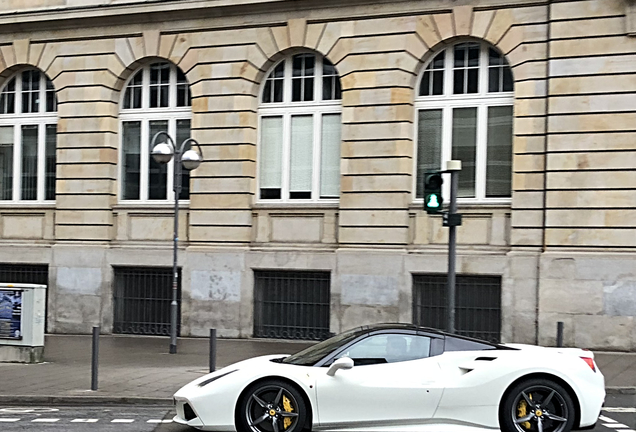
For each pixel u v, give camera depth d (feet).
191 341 69.00
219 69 71.97
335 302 67.62
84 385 46.37
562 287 61.05
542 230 62.54
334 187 70.18
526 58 63.10
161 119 75.51
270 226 71.05
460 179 66.80
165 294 74.23
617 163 60.23
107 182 75.56
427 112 67.67
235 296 70.64
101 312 75.05
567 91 61.52
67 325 75.92
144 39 74.38
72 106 76.54
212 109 72.13
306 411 32.40
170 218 74.23
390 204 66.59
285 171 71.46
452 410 32.09
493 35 64.23
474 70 66.54
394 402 32.14
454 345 33.30
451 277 46.65
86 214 75.92
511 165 65.16
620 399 43.75
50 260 76.84
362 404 32.17
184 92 75.05
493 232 64.75
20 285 55.62
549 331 61.31
